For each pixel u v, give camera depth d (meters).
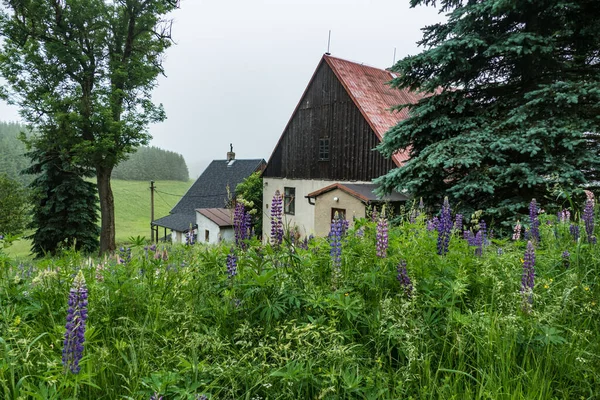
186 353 2.28
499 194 8.79
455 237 4.16
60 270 3.19
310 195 16.61
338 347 2.14
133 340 2.37
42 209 22.06
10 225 24.81
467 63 8.95
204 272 3.37
